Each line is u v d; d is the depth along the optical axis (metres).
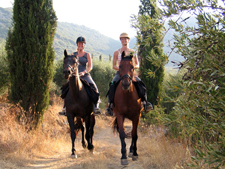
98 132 12.11
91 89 6.02
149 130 8.24
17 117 7.34
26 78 7.66
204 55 2.13
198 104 2.13
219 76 2.12
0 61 10.56
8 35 7.77
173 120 2.54
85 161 5.05
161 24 2.47
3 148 5.34
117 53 5.64
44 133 8.02
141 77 10.54
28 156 5.46
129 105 4.80
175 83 2.27
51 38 8.19
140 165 4.74
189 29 2.34
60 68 18.77
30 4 7.71
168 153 4.92
